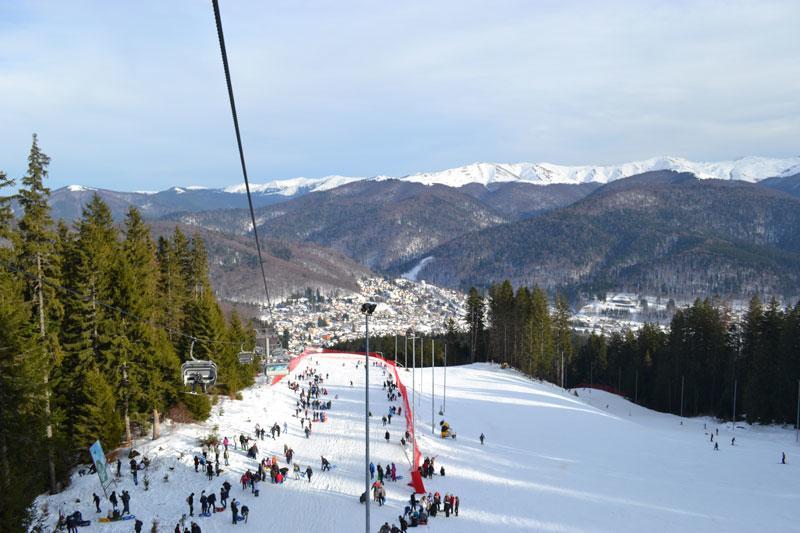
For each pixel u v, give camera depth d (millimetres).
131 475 42688
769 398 87750
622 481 48906
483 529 35531
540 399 89688
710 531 37156
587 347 155250
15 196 37625
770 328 93250
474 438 62375
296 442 57031
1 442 31219
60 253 45875
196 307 65312
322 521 36188
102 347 46844
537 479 47812
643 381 130000
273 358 114250
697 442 70562
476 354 147000
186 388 53125
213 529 34719
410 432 61656
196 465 44469
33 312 41031
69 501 38000
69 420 43812
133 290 48000
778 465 57656
